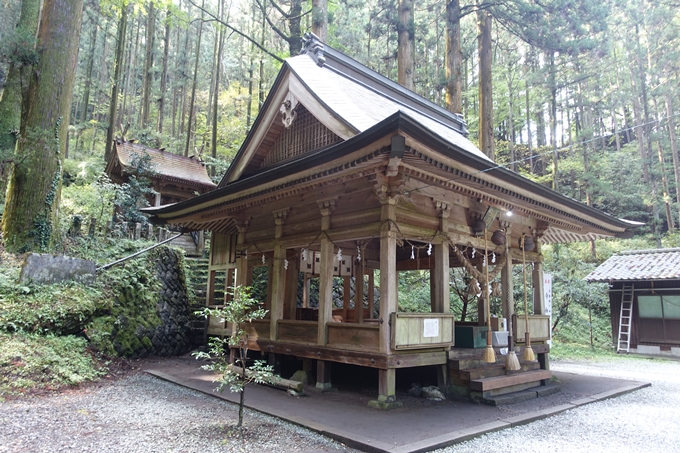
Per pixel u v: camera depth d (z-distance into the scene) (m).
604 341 16.23
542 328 8.63
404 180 5.73
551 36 12.29
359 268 9.84
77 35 10.00
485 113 13.72
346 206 6.70
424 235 6.49
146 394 6.22
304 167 5.95
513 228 8.60
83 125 23.34
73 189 15.29
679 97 27.02
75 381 6.33
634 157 27.45
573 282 14.75
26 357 6.29
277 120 8.20
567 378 8.82
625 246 23.05
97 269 9.29
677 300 14.09
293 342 7.34
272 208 8.24
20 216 8.94
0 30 10.34
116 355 8.31
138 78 37.16
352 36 23.33
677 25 24.38
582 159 26.03
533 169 31.06
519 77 27.75
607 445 4.34
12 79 11.12
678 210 24.56
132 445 3.95
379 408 5.57
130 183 14.48
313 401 6.02
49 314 7.25
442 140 4.84
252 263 9.74
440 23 27.92
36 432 4.18
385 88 9.78
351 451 4.03
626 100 26.00
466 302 10.98
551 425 5.12
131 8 23.56
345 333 6.38
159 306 10.14
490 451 4.09
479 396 6.03
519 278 13.57
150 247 10.77
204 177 19.03
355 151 5.17
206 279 13.06
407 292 15.90
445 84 14.30
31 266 7.88
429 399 6.24
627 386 7.85
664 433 4.81
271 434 4.46
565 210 7.93
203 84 35.59
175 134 32.41
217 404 5.78
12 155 8.95
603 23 12.44
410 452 3.81
